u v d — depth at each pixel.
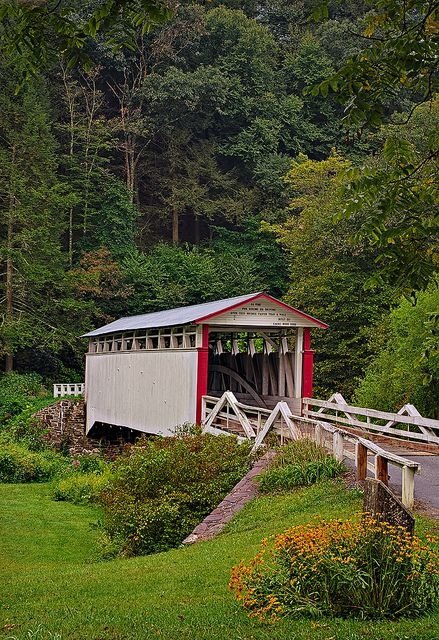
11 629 7.22
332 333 32.50
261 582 7.19
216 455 14.81
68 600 8.59
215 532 11.89
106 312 47.31
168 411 22.31
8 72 45.00
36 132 44.06
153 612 7.46
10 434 31.67
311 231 34.53
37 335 41.22
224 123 59.38
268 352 21.92
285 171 55.06
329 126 59.56
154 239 58.06
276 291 53.69
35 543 15.12
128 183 55.53
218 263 51.22
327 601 6.70
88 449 32.91
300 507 11.59
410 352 21.41
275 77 62.22
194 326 20.80
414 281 5.77
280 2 70.88
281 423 16.48
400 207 5.50
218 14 61.25
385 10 5.50
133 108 58.12
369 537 6.84
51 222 45.09
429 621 6.38
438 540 8.56
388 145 5.59
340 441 13.09
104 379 30.31
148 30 5.12
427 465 13.36
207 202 55.78
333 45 61.66
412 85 5.72
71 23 5.11
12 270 41.81
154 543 12.72
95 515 18.45
